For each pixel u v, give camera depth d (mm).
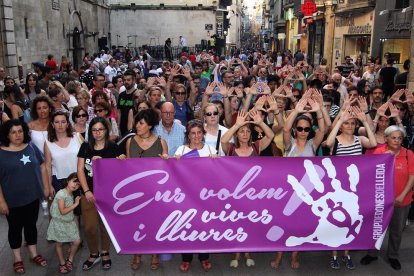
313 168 4969
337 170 4973
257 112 5367
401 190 5121
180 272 5246
